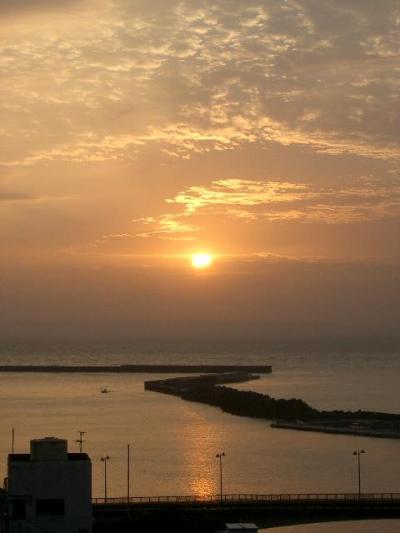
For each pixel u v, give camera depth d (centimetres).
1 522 11194
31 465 11231
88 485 11319
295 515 15212
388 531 15725
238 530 11781
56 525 11231
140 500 17462
